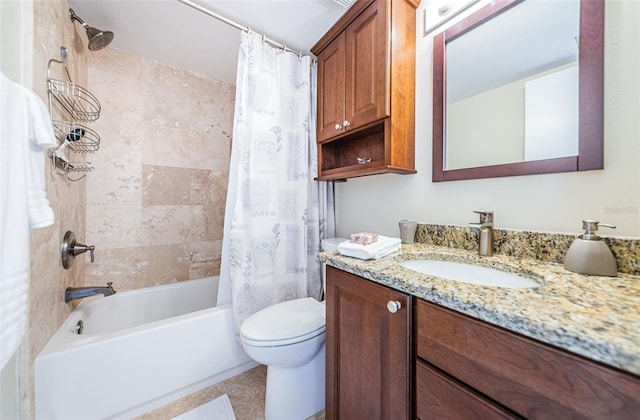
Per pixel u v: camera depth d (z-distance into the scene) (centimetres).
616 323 38
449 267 92
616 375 33
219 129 215
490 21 97
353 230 172
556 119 80
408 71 121
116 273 171
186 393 129
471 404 49
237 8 135
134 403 114
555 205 81
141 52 174
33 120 66
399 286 65
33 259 90
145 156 181
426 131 121
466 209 106
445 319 55
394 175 140
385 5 114
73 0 126
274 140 155
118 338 111
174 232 194
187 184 200
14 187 60
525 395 42
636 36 66
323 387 121
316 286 181
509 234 89
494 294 52
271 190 153
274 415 109
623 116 68
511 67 91
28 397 87
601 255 63
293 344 104
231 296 148
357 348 81
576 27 76
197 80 203
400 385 65
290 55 164
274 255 156
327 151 171
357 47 129
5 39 78
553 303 46
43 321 99
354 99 132
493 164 96
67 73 122
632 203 67
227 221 148
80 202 148
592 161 72
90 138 149
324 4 131
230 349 143
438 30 116
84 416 103
